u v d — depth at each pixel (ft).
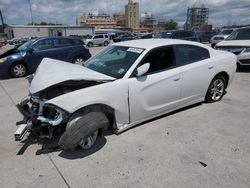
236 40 29.45
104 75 11.24
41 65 12.82
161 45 12.95
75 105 9.76
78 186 8.47
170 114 14.70
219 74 16.26
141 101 12.00
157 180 8.73
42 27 216.54
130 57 12.30
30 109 10.94
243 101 17.30
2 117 14.99
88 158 10.12
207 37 86.43
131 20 429.79
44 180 8.80
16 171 9.33
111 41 136.46
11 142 11.59
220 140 11.51
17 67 28.84
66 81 10.02
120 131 11.81
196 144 11.16
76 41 33.17
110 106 10.87
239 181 8.61
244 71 29.32
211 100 16.65
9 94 20.83
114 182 8.65
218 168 9.35
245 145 11.02
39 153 10.45
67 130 9.77
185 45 14.16
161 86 12.60
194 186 8.39
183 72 13.57
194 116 14.43
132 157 10.16
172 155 10.27
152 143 11.28
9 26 218.79
